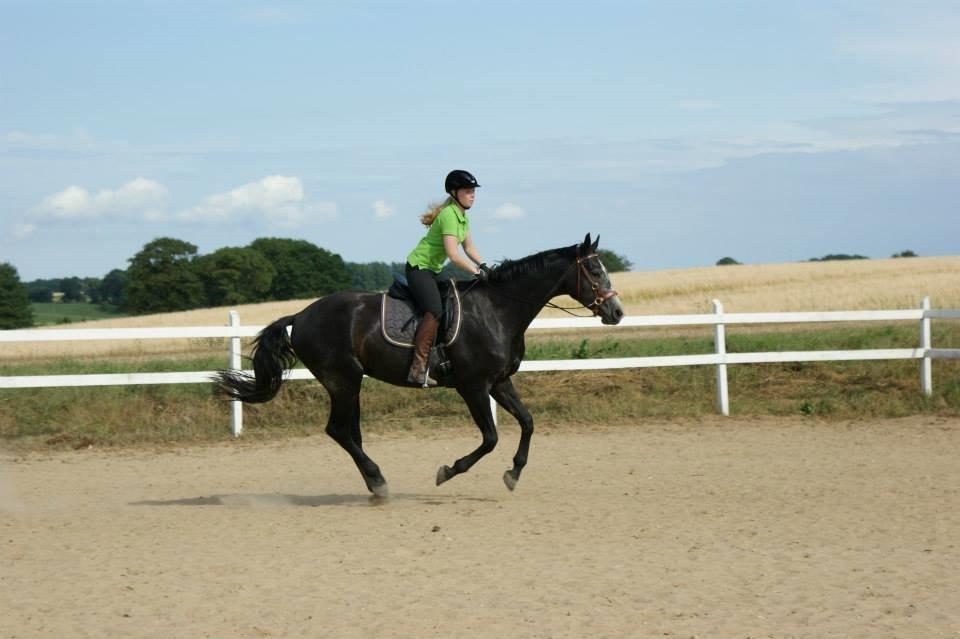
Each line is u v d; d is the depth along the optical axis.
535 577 6.55
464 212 9.14
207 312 50.56
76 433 14.07
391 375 9.27
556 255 9.30
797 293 40.44
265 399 9.60
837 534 7.79
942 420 15.12
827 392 17.02
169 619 5.75
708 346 19.83
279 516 8.89
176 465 12.36
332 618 5.73
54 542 7.84
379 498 9.45
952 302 33.81
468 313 9.15
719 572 6.62
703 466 11.61
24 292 68.81
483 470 11.66
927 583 6.29
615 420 15.35
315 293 82.88
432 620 5.66
